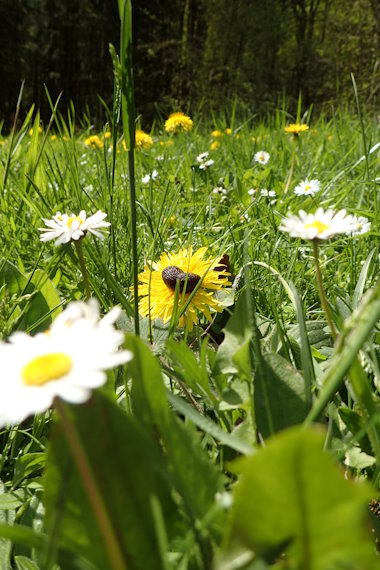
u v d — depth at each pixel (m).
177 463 0.17
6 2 5.94
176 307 0.33
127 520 0.15
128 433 0.15
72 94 6.07
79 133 1.65
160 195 0.72
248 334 0.23
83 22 6.09
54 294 0.36
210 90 4.78
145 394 0.18
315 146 1.12
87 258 0.49
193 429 0.19
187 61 5.04
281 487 0.12
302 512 0.12
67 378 0.12
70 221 0.34
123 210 0.59
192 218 0.67
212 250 0.50
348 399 0.29
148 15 5.88
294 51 4.92
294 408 0.22
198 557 0.18
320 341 0.34
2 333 0.32
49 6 6.11
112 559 0.14
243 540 0.13
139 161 0.88
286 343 0.30
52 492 0.15
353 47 4.44
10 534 0.15
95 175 0.82
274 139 1.17
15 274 0.37
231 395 0.23
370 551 0.13
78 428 0.15
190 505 0.17
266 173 0.75
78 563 0.15
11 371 0.12
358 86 3.06
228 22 5.00
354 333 0.16
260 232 0.56
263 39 4.95
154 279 0.36
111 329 0.13
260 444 0.23
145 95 4.98
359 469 0.23
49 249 0.53
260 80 4.91
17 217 0.56
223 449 0.24
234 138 1.15
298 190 0.62
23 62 6.11
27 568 0.21
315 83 4.74
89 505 0.15
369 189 0.68
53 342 0.13
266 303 0.42
